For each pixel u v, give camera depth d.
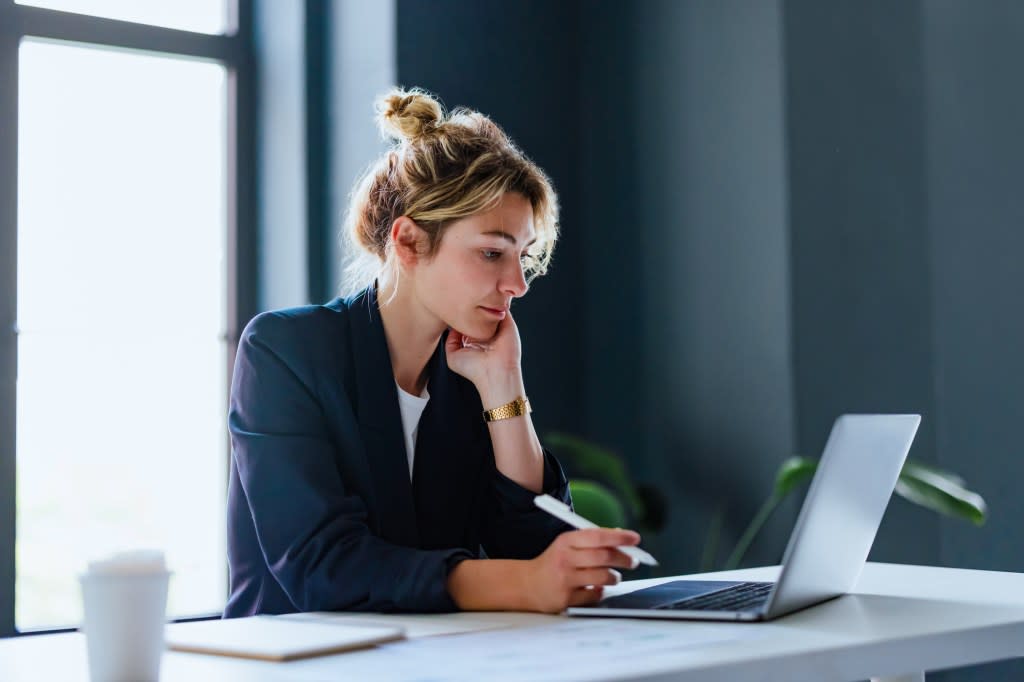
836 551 1.14
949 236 3.00
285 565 1.24
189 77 3.03
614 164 3.29
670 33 3.15
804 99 2.87
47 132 2.82
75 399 2.82
